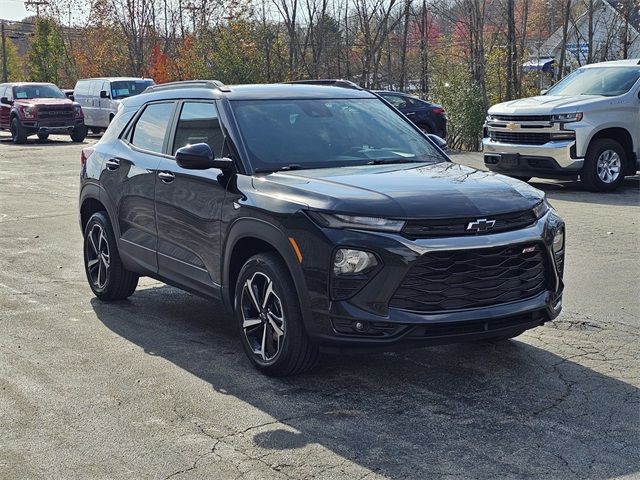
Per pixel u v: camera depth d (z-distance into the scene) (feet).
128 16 145.89
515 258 17.12
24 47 271.69
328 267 16.67
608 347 20.29
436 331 16.52
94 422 16.30
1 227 38.63
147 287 27.50
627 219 37.86
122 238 24.00
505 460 14.33
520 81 98.53
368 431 15.61
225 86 22.03
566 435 15.30
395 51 115.65
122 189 23.79
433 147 21.98
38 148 87.86
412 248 16.25
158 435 15.65
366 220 16.55
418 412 16.47
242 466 14.29
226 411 16.71
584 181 46.50
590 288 25.96
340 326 16.75
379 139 21.42
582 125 45.55
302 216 17.13
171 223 21.62
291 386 18.01
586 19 113.50
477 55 94.84
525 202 17.63
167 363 19.71
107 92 103.76
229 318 23.73
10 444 15.37
